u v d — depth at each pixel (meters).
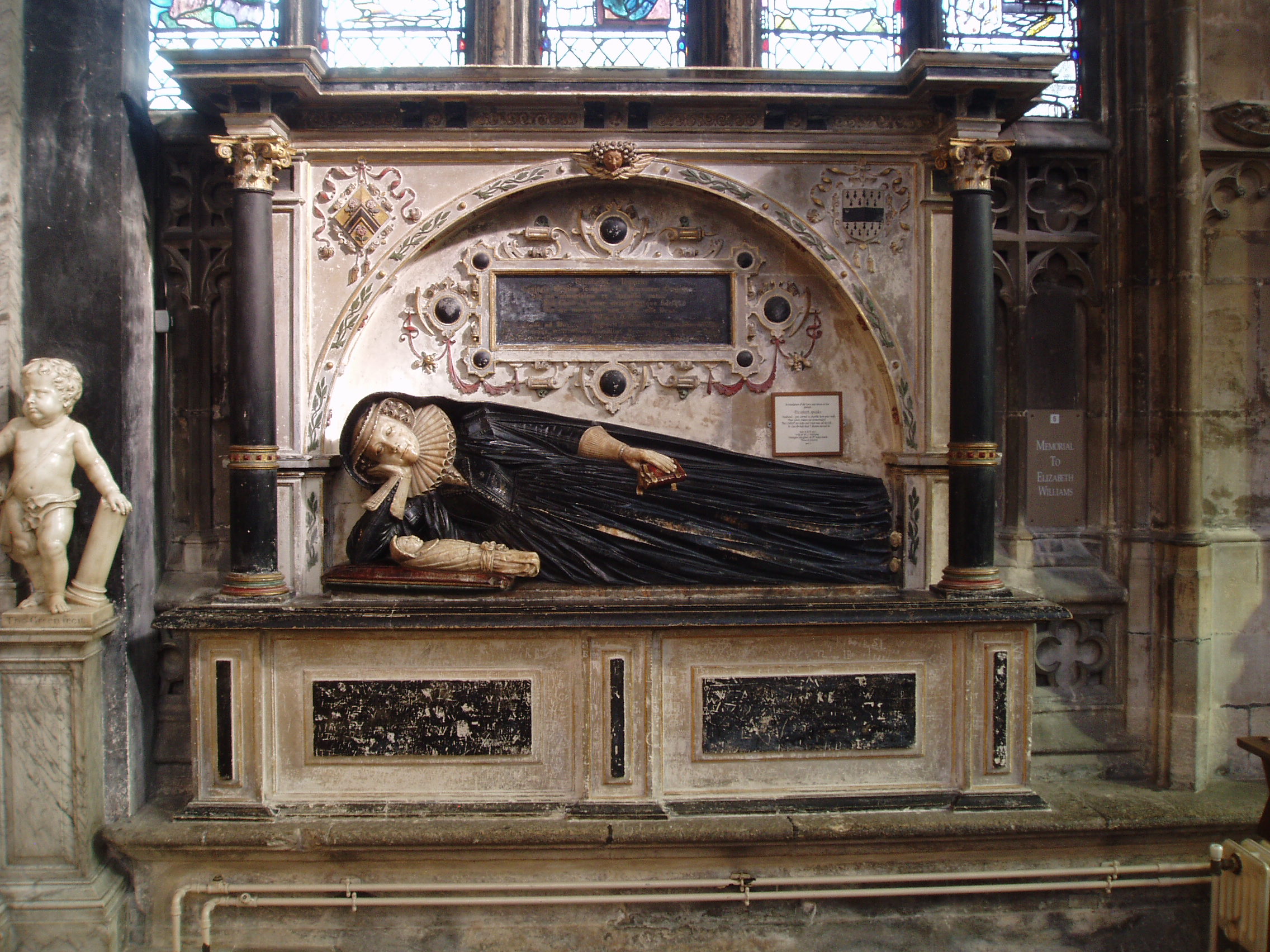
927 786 2.98
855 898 2.94
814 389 3.33
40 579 2.86
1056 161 3.45
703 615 2.86
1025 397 3.45
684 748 2.95
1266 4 3.36
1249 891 2.57
